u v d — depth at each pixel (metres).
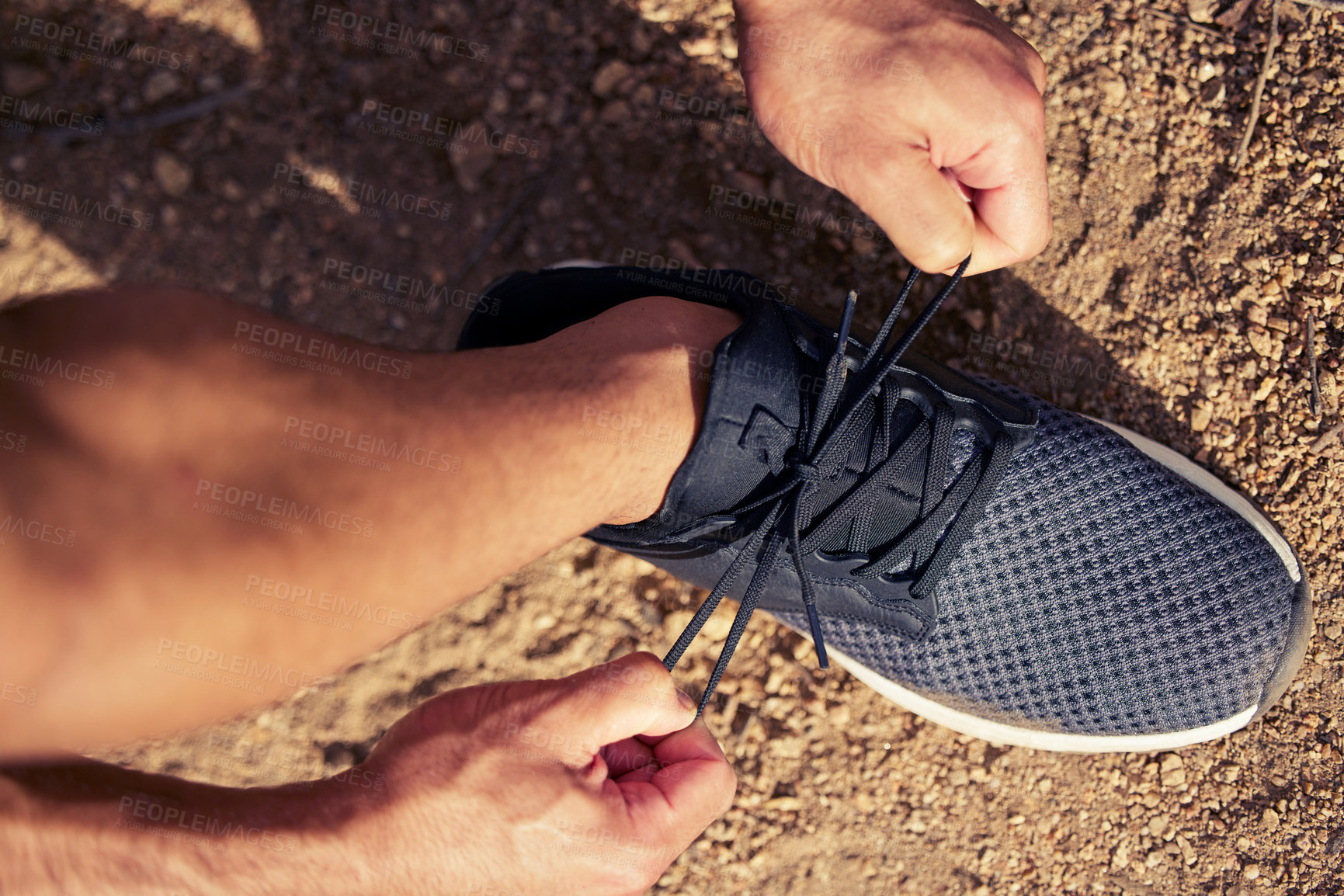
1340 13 1.79
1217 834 1.73
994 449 1.48
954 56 1.28
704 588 1.60
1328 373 1.75
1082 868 1.76
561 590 1.85
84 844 1.05
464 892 1.17
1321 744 1.70
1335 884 1.68
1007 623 1.59
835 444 1.35
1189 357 1.79
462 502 0.98
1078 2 1.86
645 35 1.89
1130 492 1.59
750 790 1.82
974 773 1.79
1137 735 1.65
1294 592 1.62
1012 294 1.84
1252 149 1.80
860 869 1.80
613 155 1.89
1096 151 1.84
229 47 1.88
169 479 0.82
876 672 1.70
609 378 1.16
